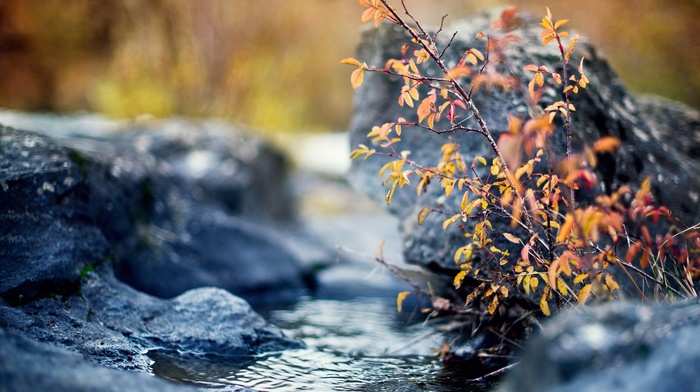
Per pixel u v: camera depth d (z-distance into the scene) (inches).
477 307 149.3
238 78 402.6
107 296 150.8
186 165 286.8
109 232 191.2
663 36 435.5
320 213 400.5
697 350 64.0
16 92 502.6
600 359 70.2
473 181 121.2
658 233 145.4
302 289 241.8
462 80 155.3
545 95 147.7
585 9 451.2
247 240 237.1
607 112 155.4
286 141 426.6
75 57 522.9
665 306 79.4
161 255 210.1
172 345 141.0
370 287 239.3
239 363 135.8
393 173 115.5
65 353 88.4
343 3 564.4
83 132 304.3
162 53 399.2
